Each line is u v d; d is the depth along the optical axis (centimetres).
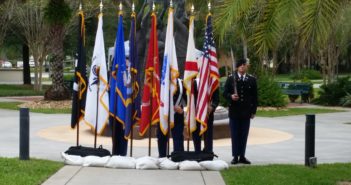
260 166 1073
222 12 835
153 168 1022
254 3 830
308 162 1070
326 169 1042
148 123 1064
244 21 862
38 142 1385
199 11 1377
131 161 1033
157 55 1051
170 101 1045
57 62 2608
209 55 1040
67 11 2488
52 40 2645
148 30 1520
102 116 1066
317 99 3031
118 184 889
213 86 1052
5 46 5028
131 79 1055
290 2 761
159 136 1073
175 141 1071
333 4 772
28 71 4856
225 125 1512
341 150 1329
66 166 1037
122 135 1074
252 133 1645
